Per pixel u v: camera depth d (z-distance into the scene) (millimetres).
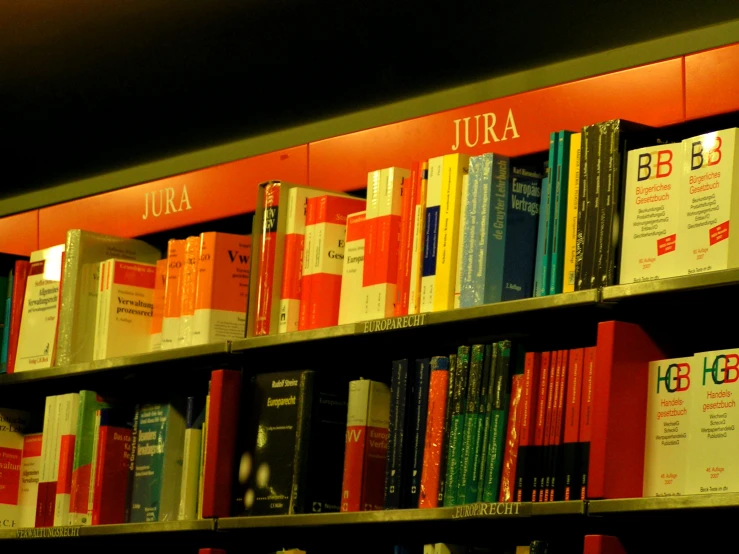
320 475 2793
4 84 3682
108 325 3424
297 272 2922
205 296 3145
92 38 3367
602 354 2221
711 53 2605
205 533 3023
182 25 3264
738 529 2342
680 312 2318
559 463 2289
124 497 3301
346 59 3439
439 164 2658
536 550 2275
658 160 2266
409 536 2910
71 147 4219
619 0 2977
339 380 2898
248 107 3826
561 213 2418
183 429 3223
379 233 2748
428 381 2607
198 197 3643
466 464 2457
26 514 3604
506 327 2559
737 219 2119
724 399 2064
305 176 3389
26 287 3775
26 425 3762
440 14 3135
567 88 2844
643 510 2072
